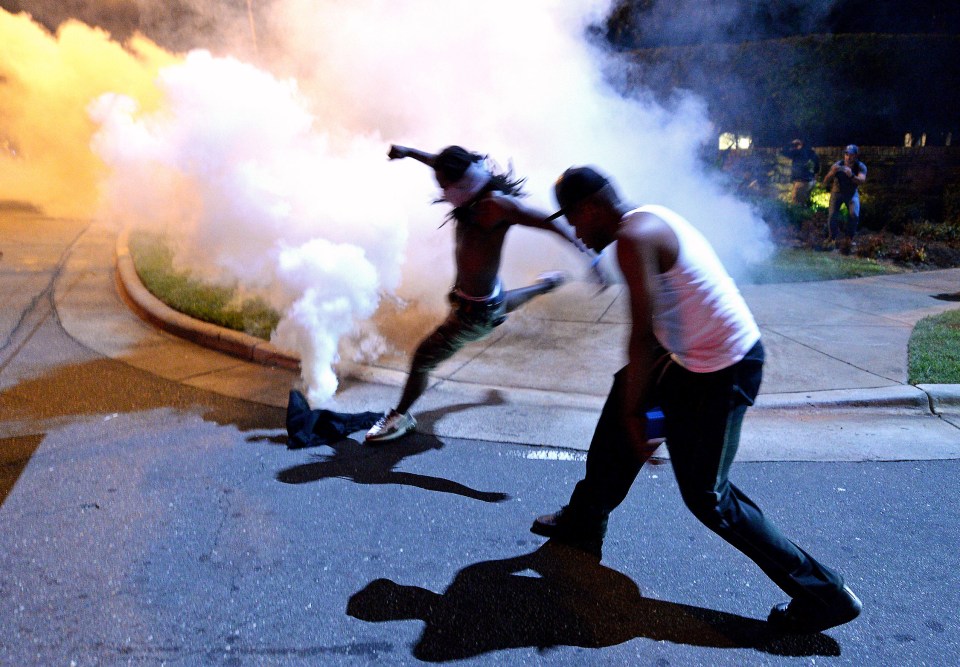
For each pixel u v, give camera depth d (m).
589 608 2.90
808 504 3.67
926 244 10.95
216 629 2.74
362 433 4.45
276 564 3.14
